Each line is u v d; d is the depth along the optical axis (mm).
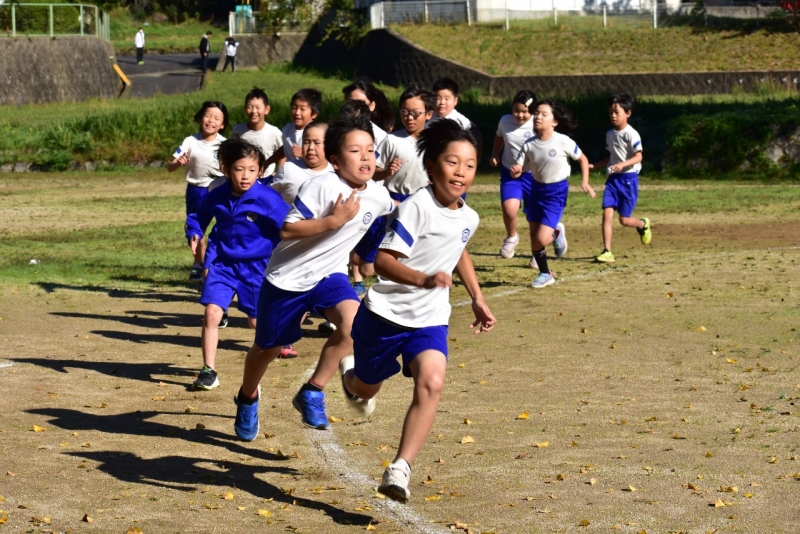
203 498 8680
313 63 94375
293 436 10656
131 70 94625
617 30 81188
